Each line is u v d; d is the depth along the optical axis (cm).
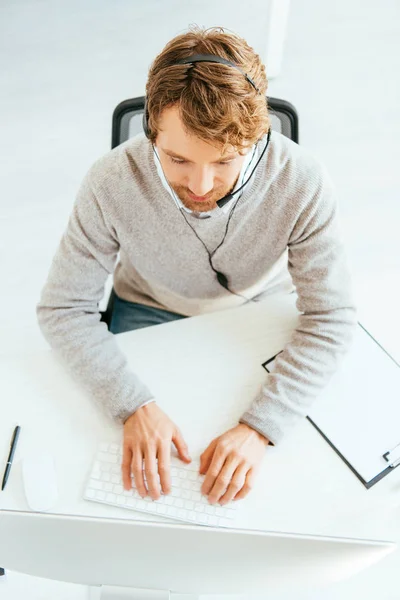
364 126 246
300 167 103
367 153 239
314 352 110
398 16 284
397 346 119
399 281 207
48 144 243
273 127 119
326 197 106
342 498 100
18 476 101
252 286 129
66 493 99
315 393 108
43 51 272
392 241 217
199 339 117
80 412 108
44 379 111
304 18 283
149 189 103
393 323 121
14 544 71
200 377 112
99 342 113
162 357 115
